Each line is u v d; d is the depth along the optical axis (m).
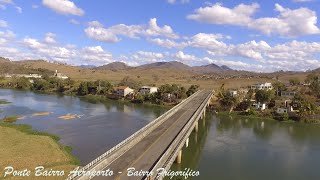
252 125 119.31
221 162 70.31
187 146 81.62
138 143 63.09
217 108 151.25
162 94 175.38
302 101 141.62
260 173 64.19
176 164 66.94
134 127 104.19
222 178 60.41
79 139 85.00
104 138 86.88
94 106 157.88
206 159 72.19
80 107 152.12
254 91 180.50
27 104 156.12
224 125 118.12
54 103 164.62
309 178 62.34
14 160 60.84
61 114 128.25
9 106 146.50
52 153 67.19
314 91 173.00
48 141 77.50
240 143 89.06
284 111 136.62
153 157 53.78
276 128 114.25
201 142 88.94
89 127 102.50
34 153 66.12
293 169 67.38
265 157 75.62
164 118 92.19
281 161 72.81
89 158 67.94
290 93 171.38
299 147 86.38
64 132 93.81
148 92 189.75
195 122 88.75
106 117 123.75
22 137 80.00
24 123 107.00
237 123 123.00
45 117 120.00
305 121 127.94
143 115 132.12
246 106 148.75
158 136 70.00
